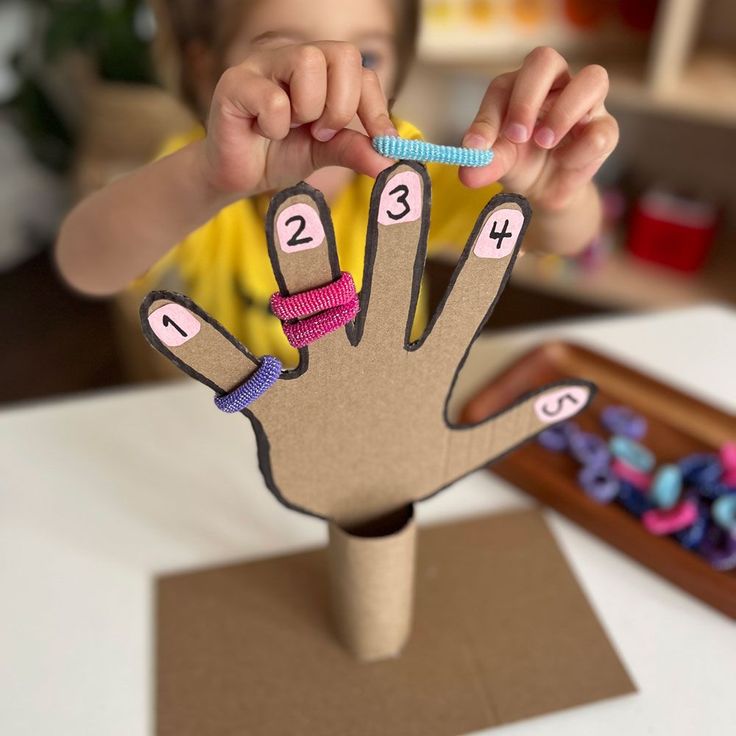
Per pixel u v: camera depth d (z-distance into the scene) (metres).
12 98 1.64
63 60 1.66
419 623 0.53
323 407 0.39
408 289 0.36
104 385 1.54
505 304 1.74
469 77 1.60
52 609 0.54
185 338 0.33
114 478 0.65
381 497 0.45
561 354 0.77
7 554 0.58
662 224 1.44
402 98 0.70
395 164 0.32
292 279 0.33
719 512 0.58
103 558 0.58
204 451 0.67
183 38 0.73
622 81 1.23
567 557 0.58
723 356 0.79
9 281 1.84
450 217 0.61
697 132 1.51
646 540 0.56
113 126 1.41
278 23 0.60
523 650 0.51
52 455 0.67
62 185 1.88
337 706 0.48
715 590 0.53
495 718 0.47
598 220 0.61
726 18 1.37
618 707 0.48
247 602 0.55
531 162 0.48
